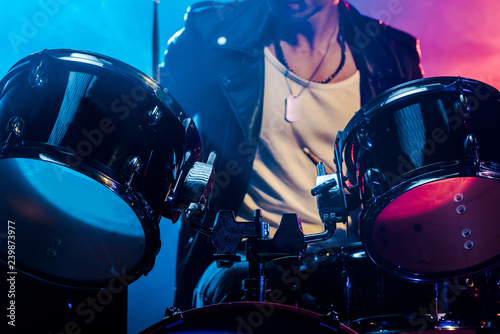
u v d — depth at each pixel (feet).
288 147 8.20
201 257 7.72
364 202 5.50
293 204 7.97
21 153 4.90
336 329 4.48
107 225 5.38
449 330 5.74
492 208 5.42
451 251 5.63
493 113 5.30
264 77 8.45
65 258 5.50
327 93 8.43
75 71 5.17
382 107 5.35
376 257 5.64
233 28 8.66
